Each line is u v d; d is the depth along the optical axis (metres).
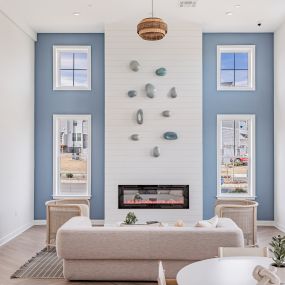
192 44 8.16
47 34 8.73
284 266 2.57
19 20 7.55
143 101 8.18
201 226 4.84
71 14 7.51
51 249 6.47
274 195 8.63
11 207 7.23
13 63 7.34
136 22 8.12
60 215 6.40
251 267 2.82
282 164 8.09
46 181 8.73
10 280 4.91
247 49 8.77
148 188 8.13
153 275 4.71
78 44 8.75
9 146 7.12
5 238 6.93
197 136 8.16
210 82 8.72
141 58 8.17
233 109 8.70
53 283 4.79
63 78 8.84
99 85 8.73
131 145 8.17
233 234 4.61
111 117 8.17
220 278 2.57
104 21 7.99
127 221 5.66
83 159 8.84
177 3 6.97
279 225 8.27
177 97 8.17
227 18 7.82
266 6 7.13
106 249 4.65
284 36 7.95
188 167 8.15
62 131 8.84
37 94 8.71
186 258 4.63
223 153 8.83
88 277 4.77
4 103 6.87
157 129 8.17
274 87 8.62
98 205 8.69
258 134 8.72
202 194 8.42
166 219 8.12
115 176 8.16
